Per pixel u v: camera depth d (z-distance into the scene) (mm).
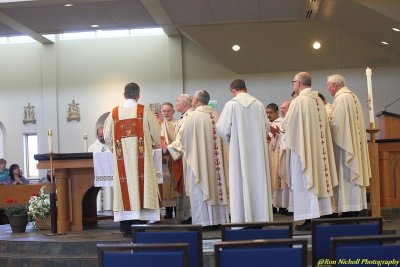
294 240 3207
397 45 13242
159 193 6598
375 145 6551
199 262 3961
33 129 15297
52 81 15234
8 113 15383
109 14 12422
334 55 14133
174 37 14969
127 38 15156
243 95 6270
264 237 3967
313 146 6086
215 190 6688
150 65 15047
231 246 3193
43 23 13008
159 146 6484
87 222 7883
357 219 4059
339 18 13039
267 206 6090
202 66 14914
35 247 6340
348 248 3148
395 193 7637
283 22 14117
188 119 6719
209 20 13312
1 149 15531
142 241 4020
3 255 6379
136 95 6406
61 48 15336
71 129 15172
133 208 6125
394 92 14047
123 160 6215
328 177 6094
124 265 3271
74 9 11914
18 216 7312
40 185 10805
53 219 6844
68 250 6199
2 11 11883
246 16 13102
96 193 7980
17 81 15414
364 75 14117
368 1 11203
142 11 12305
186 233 3963
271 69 14359
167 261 3232
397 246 3133
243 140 6137
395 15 11148
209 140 6723
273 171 8383
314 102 6172
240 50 14258
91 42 15250
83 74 15227
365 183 6336
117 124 6273
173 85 14898
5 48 15508
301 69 14289
